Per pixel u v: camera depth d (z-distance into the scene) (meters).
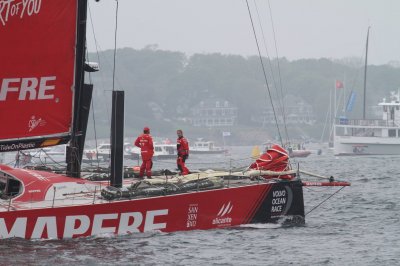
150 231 57.69
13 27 55.12
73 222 54.19
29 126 56.47
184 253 52.97
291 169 67.50
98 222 55.22
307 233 62.84
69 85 57.56
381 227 68.06
